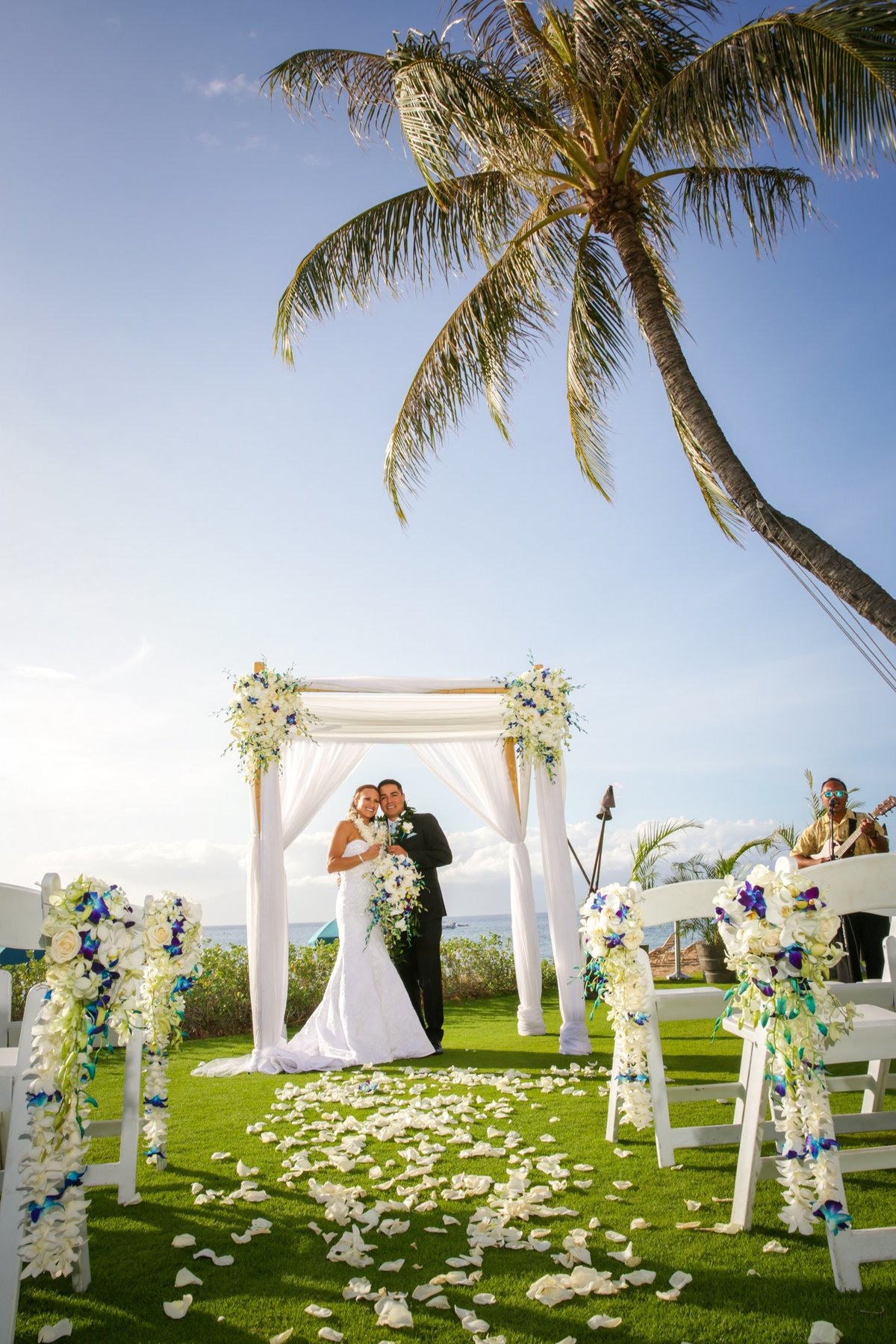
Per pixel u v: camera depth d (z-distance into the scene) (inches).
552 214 293.4
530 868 302.2
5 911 113.3
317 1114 183.3
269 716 269.3
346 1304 93.6
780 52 227.5
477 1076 213.2
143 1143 161.3
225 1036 316.2
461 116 231.1
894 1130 154.4
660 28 263.3
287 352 320.5
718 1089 146.8
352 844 260.1
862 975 214.4
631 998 142.8
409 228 303.1
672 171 288.2
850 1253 92.7
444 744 309.4
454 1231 113.0
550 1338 84.7
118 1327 90.0
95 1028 104.0
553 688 280.5
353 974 251.3
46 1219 91.1
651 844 402.0
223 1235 114.4
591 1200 122.5
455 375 318.3
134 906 142.8
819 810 375.6
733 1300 90.9
